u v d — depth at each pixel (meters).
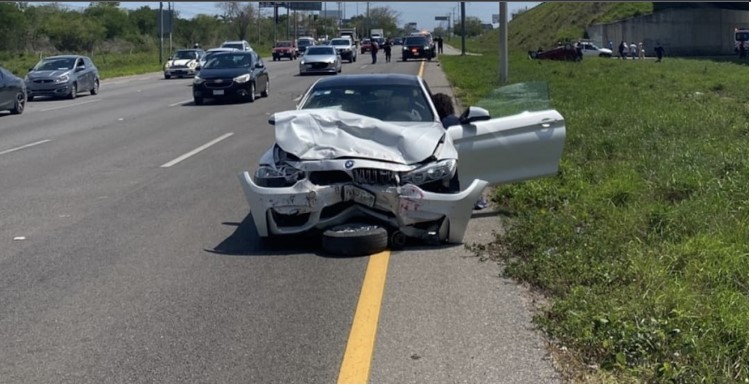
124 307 6.55
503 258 7.75
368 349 5.59
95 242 8.69
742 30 71.62
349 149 8.01
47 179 12.68
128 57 66.38
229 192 11.38
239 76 27.27
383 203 7.86
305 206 7.84
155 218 9.80
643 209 8.84
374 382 5.09
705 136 14.20
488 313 6.27
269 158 8.30
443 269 7.45
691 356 5.25
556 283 6.73
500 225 9.16
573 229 8.25
